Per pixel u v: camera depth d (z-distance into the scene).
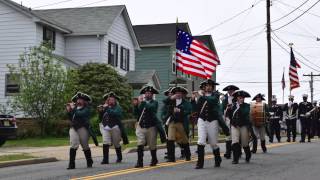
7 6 32.75
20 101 27.39
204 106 12.26
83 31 36.06
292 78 30.86
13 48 32.66
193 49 20.53
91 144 22.19
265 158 14.80
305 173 11.38
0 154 17.14
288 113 23.30
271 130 22.62
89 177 10.95
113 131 14.14
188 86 34.88
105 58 36.62
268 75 33.88
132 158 16.08
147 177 10.73
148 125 12.76
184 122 13.83
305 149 18.19
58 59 29.39
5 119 20.48
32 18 32.31
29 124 27.14
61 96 27.56
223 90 15.04
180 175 11.02
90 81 32.22
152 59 48.06
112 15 37.91
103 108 14.37
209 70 20.70
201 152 12.24
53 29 34.53
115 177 10.84
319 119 27.44
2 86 32.59
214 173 11.34
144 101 12.88
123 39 39.97
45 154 17.50
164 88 47.34
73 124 12.97
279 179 10.42
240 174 11.18
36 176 11.67
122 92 32.66
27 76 27.48
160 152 18.80
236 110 13.38
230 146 14.79
